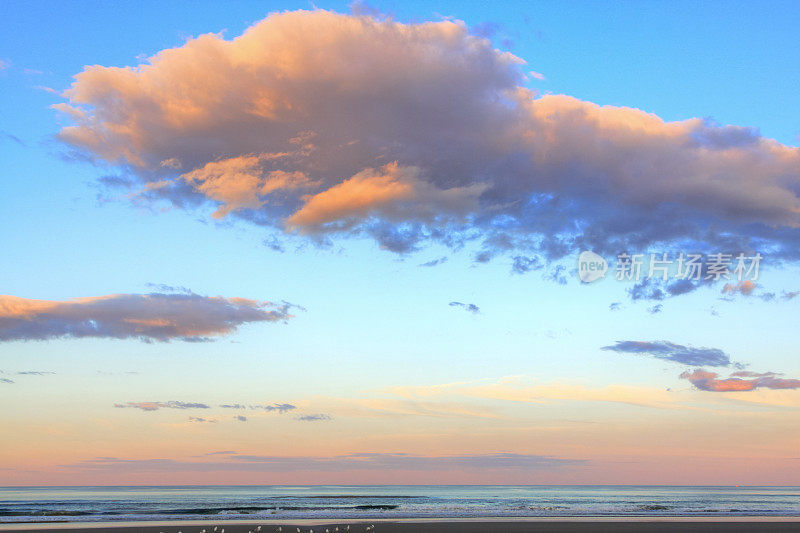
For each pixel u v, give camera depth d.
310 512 61.53
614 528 41.56
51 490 191.50
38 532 38.56
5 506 74.31
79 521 49.22
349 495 134.12
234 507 71.25
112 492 161.00
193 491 182.12
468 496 126.19
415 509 67.12
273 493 154.00
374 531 40.53
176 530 40.25
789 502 93.31
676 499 108.31
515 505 79.38
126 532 38.75
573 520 48.38
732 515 56.66
